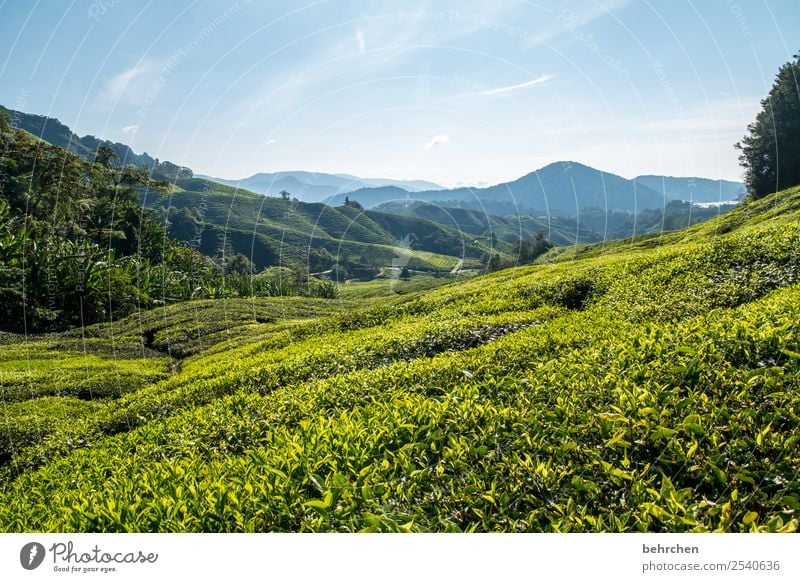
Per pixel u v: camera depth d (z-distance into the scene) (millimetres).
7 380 18109
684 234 38531
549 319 14477
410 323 17984
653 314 11938
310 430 7406
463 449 6168
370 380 9906
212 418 10391
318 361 13617
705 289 13008
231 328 28688
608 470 5355
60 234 41844
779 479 5004
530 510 5270
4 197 44281
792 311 8141
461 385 8688
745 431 5684
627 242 45188
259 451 7410
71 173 48938
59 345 25875
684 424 5727
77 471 9594
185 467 7473
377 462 6230
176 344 26516
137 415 13203
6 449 12492
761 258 14211
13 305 29922
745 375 6465
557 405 6832
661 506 4930
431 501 5441
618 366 7715
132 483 7113
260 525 5426
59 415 14609
